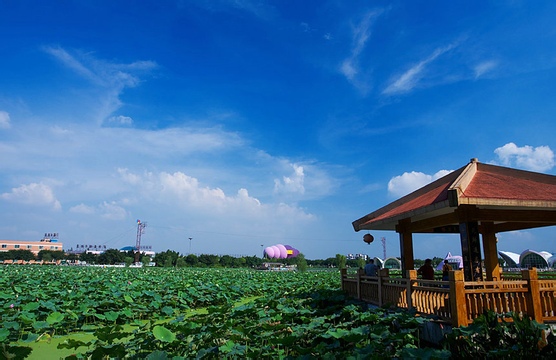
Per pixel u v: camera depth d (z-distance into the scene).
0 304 15.10
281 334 9.81
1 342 9.55
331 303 15.32
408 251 13.63
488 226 13.84
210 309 12.05
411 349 6.89
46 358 9.26
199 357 7.70
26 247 106.44
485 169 11.38
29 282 23.95
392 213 12.77
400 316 9.14
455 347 7.91
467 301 8.31
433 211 10.30
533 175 10.92
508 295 8.57
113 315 12.77
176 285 22.62
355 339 8.05
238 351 8.33
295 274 44.28
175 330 9.63
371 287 13.05
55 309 13.59
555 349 6.84
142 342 8.99
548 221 10.44
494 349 7.06
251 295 23.64
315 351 8.01
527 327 7.16
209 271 52.16
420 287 9.67
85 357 8.16
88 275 33.81
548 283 8.80
